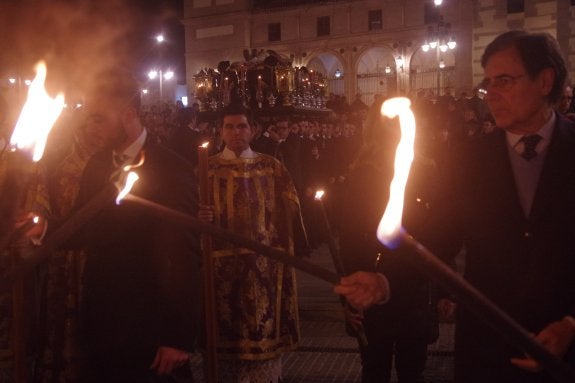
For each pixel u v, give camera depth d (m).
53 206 3.02
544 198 1.88
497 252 1.94
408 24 25.72
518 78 1.90
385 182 3.24
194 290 2.44
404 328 3.25
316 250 9.33
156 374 2.48
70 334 2.66
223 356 3.66
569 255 1.86
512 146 1.99
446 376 4.31
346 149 9.91
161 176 2.45
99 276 2.43
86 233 2.49
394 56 25.98
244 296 3.63
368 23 26.45
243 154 3.83
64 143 3.58
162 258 2.41
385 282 1.93
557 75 1.92
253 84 9.83
